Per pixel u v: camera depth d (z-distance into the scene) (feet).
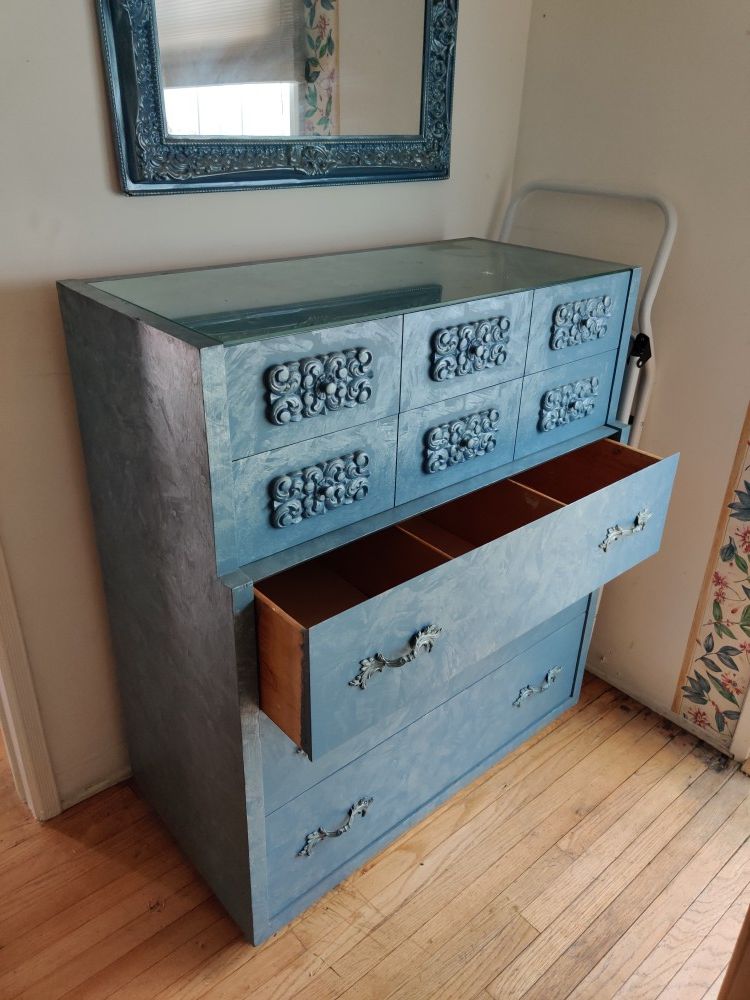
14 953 4.38
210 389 3.01
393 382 3.72
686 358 5.33
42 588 4.62
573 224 5.68
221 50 4.09
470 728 5.19
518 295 4.13
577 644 5.88
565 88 5.43
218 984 4.25
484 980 4.31
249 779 3.84
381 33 4.67
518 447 4.65
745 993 2.30
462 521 5.15
